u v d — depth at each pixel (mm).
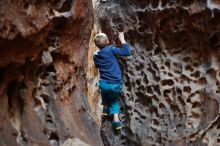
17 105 3570
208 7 4551
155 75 5066
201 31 4734
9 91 3518
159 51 5090
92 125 4246
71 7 3943
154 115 5062
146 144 5004
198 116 4871
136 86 5160
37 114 3684
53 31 3857
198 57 4902
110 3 5352
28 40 3365
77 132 3908
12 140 3312
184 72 4945
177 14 4824
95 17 5488
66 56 4078
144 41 5145
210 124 4715
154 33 5031
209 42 4750
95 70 5680
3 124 3293
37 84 3762
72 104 4113
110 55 4586
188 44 4945
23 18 3250
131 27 5145
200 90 4855
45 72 3881
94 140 4086
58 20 3822
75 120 4008
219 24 4586
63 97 3994
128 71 5184
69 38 4055
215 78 4766
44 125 3689
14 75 3451
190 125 4879
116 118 4758
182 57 4984
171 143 4887
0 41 3111
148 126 5062
